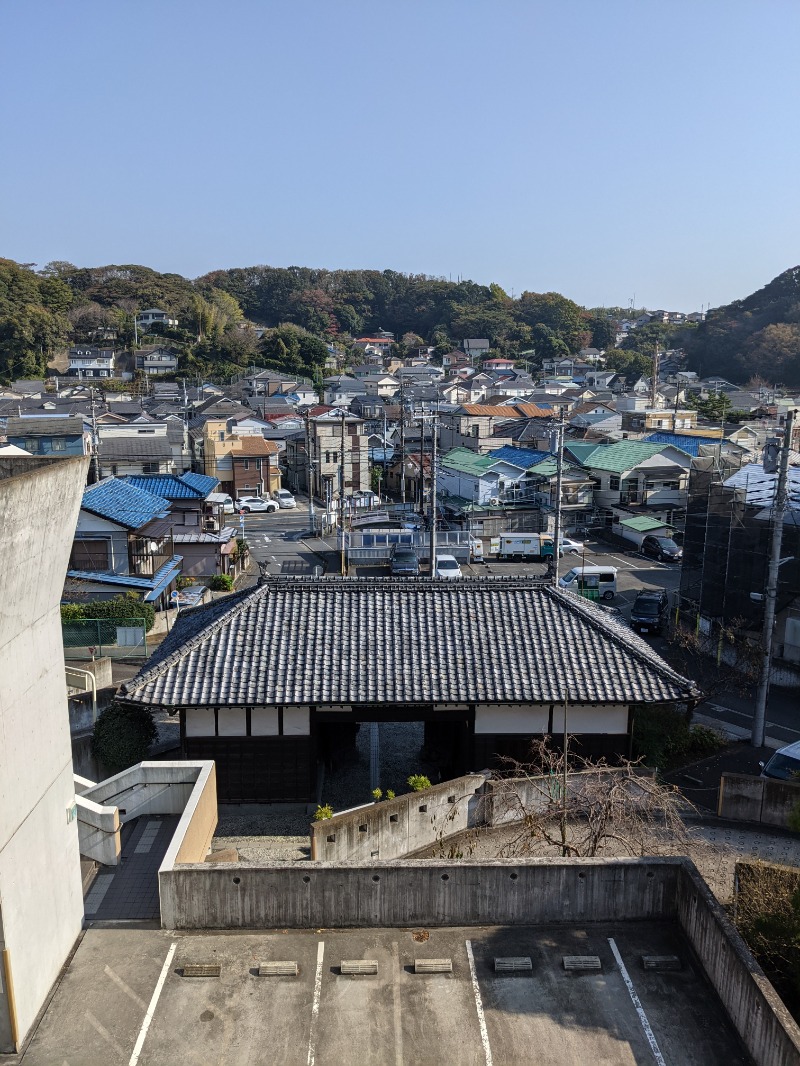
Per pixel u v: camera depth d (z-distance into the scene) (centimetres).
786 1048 824
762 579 2870
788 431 2103
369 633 1830
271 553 4831
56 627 1009
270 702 1666
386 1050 914
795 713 2483
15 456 980
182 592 3709
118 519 3447
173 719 2297
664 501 5403
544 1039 934
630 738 1797
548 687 1720
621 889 1138
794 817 1518
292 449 7244
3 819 842
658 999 999
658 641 3200
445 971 1039
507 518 5109
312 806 1786
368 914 1126
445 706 1777
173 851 1152
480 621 1872
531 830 1403
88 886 1216
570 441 6412
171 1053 898
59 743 1016
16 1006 876
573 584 3803
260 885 1112
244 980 1015
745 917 1167
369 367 12419
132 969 1029
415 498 6369
